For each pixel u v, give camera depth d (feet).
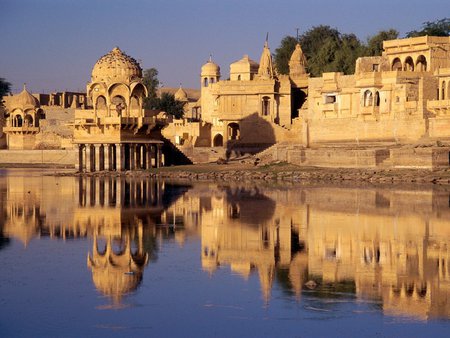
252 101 442.91
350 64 458.50
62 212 214.90
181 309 114.73
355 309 114.62
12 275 134.10
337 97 377.50
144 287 126.21
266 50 468.75
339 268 139.23
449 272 135.44
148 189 290.35
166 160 433.07
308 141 386.93
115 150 401.49
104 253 153.07
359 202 232.12
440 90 345.92
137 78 412.77
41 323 108.58
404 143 343.46
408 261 144.36
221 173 355.36
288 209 217.77
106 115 407.03
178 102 609.83
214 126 477.77
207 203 235.81
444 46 361.51
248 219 198.49
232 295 121.60
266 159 405.39
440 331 105.81
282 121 447.42
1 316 111.34
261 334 105.09
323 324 108.37
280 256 149.89
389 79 353.10
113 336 104.06
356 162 336.70
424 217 197.26
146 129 407.44
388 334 104.83
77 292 123.13
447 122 331.98
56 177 368.07
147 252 154.10
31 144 540.11
